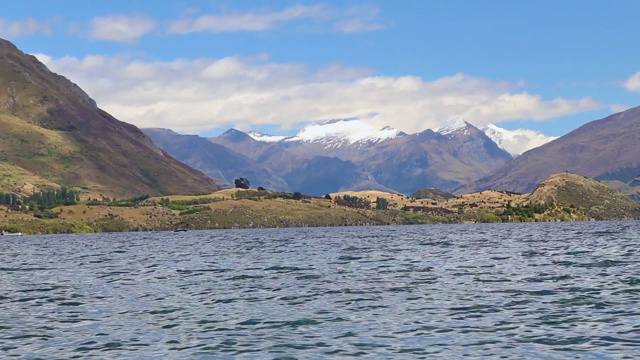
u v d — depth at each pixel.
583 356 41.91
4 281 96.56
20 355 45.38
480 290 73.38
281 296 72.12
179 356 44.28
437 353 43.72
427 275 91.25
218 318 58.41
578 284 76.44
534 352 43.31
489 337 48.09
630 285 73.81
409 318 56.41
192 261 132.12
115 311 63.72
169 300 70.88
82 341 49.53
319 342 47.66
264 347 46.38
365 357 43.03
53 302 71.25
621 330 49.03
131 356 44.56
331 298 69.69
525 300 65.06
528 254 128.88
